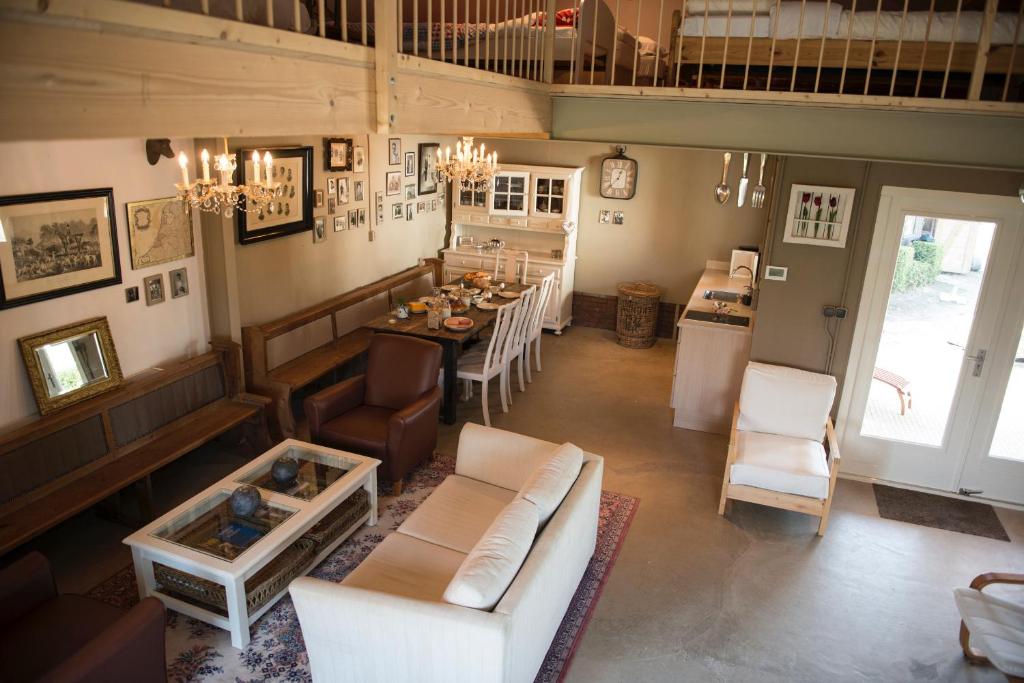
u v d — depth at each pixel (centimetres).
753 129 429
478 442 396
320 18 251
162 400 450
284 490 381
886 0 519
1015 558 424
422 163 763
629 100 451
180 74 191
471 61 468
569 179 768
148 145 430
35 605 286
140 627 253
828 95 396
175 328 477
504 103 399
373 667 277
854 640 352
